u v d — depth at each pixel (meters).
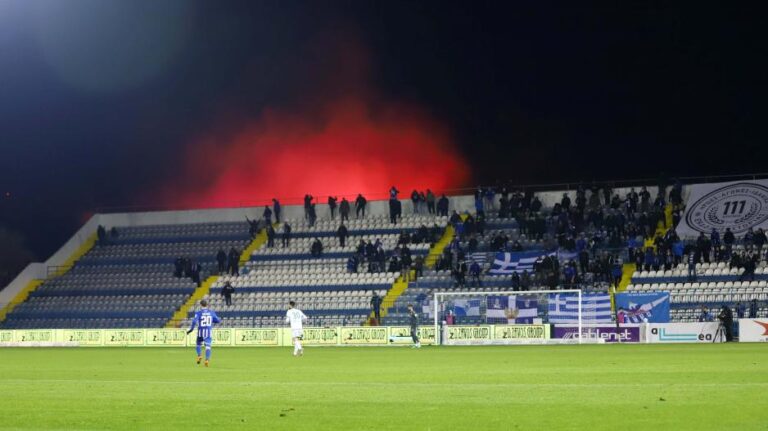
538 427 12.77
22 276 69.44
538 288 58.06
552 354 35.97
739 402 15.41
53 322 66.12
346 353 40.44
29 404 16.64
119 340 55.66
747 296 53.25
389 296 60.09
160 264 68.69
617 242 60.25
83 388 20.34
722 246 58.44
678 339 49.19
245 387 20.08
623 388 18.45
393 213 66.56
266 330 53.09
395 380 21.80
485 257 61.53
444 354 37.72
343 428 12.99
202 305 30.27
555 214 62.69
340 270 63.78
